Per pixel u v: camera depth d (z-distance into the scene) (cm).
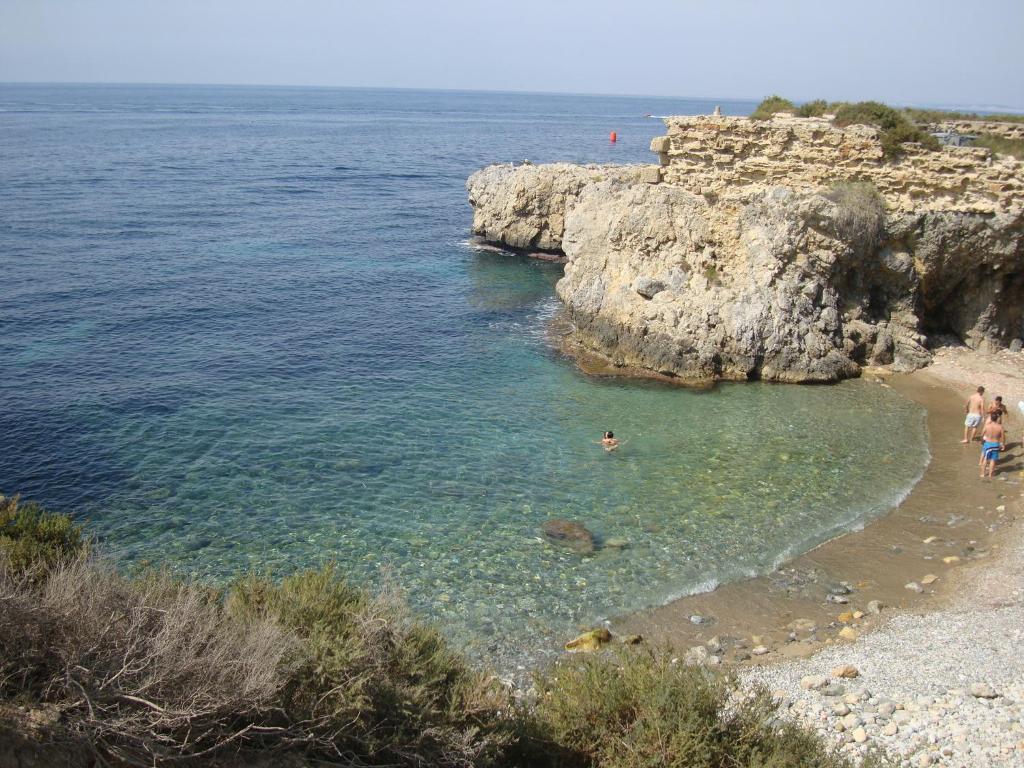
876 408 2980
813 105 3978
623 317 3503
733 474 2423
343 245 5781
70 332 3581
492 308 4338
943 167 3266
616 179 4084
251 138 14612
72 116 19475
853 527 2105
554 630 1661
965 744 1203
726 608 1745
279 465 2439
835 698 1382
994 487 2317
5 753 738
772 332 3278
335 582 1193
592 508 2208
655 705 1047
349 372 3312
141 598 918
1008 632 1584
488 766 978
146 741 811
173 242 5509
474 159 12050
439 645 1091
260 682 856
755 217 3447
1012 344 3547
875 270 3450
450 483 2352
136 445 2536
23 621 833
